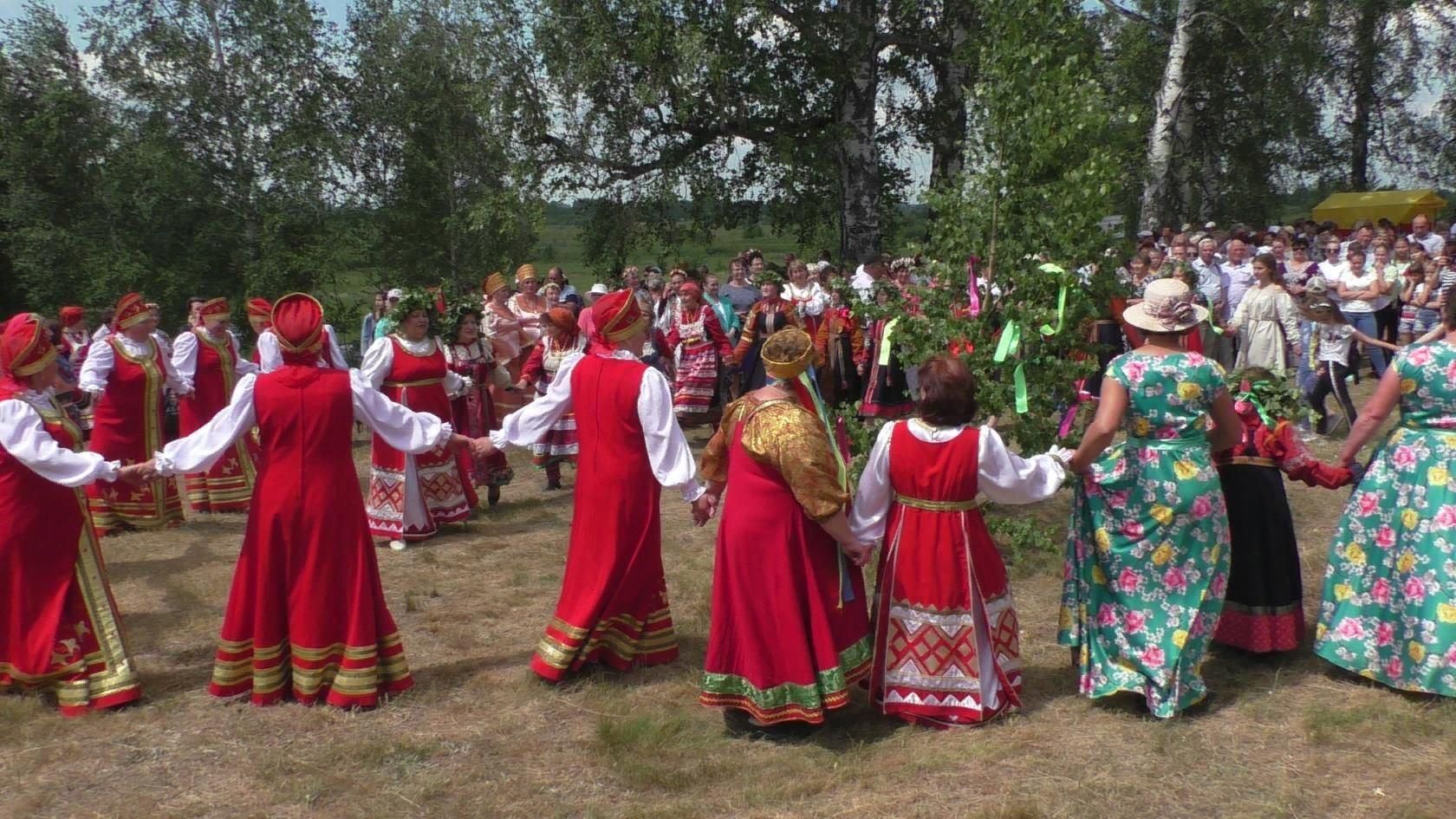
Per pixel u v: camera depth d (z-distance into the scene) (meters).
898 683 4.46
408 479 7.51
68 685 4.79
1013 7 6.67
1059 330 6.16
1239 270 12.41
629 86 18.64
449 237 22.75
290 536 4.74
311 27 22.92
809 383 4.41
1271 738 4.26
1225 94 24.75
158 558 7.55
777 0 18.12
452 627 5.90
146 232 23.58
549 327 9.23
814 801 3.91
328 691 4.84
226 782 4.20
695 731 4.52
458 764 4.31
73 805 4.04
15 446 4.61
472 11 19.48
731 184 20.92
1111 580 4.57
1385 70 26.42
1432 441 4.49
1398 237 14.60
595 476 5.05
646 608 5.19
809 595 4.33
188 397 9.02
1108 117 6.66
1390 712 4.38
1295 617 4.94
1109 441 4.39
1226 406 4.49
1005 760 4.13
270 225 22.56
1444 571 4.38
